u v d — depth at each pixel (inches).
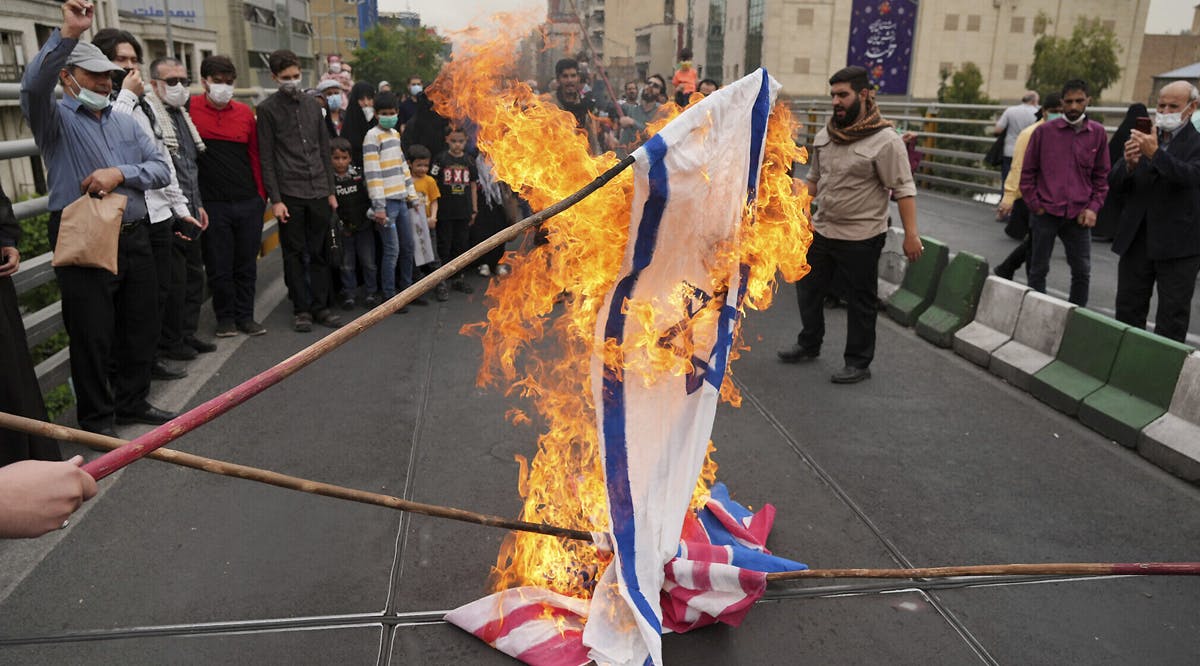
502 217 335.3
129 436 173.9
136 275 171.2
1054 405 199.3
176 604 115.7
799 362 235.0
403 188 280.7
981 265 242.5
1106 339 189.6
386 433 178.7
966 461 168.9
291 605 116.1
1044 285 273.6
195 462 74.9
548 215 84.7
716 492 147.0
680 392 108.7
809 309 229.8
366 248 287.0
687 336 107.3
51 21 1111.6
